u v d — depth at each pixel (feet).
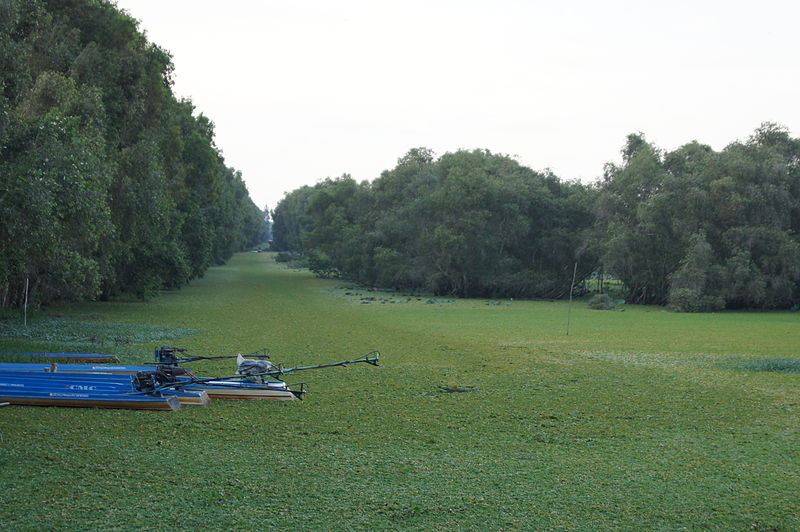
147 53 119.44
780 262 183.01
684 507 29.81
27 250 64.95
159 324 106.32
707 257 182.19
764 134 207.51
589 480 33.30
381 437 40.65
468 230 216.13
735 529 27.50
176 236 157.48
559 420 46.32
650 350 87.30
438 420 45.55
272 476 32.73
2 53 65.92
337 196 309.63
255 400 49.52
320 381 59.88
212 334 94.48
